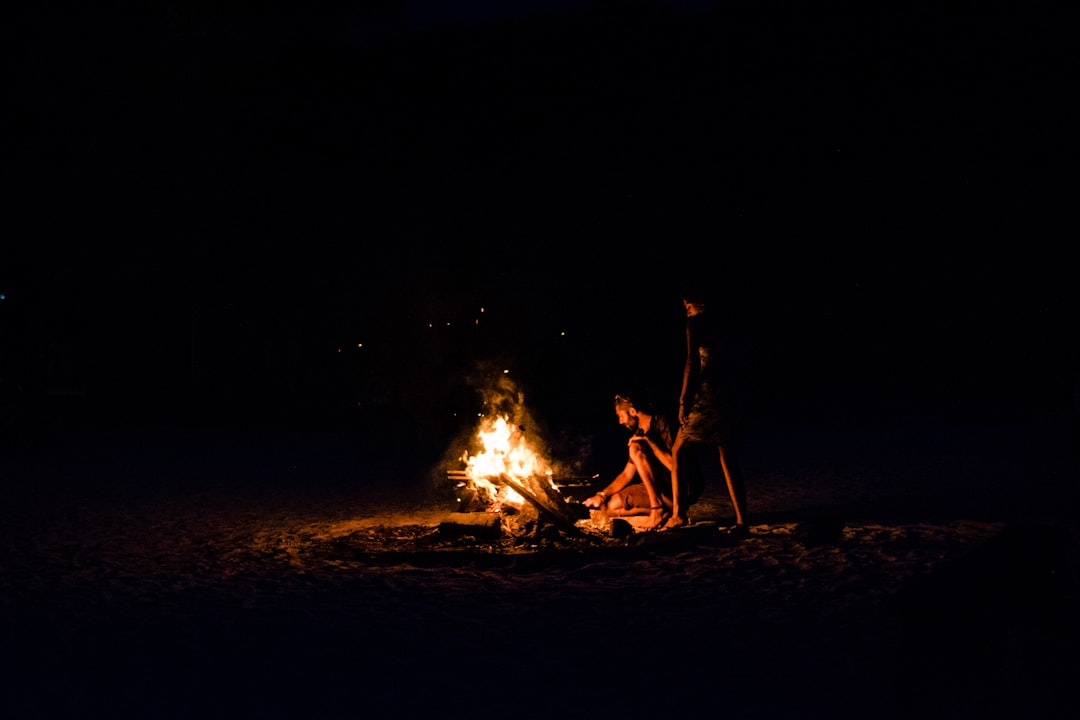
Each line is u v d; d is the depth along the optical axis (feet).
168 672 18.90
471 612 23.11
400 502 42.22
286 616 22.99
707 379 31.91
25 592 25.89
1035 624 15.20
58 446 65.82
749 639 20.57
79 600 24.91
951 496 40.40
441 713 16.46
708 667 18.75
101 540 33.55
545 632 21.35
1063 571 15.66
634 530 32.50
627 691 17.42
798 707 16.52
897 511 36.58
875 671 18.30
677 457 32.71
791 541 30.04
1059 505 37.11
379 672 18.70
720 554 28.63
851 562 27.30
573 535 31.81
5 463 56.59
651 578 26.07
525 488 32.35
